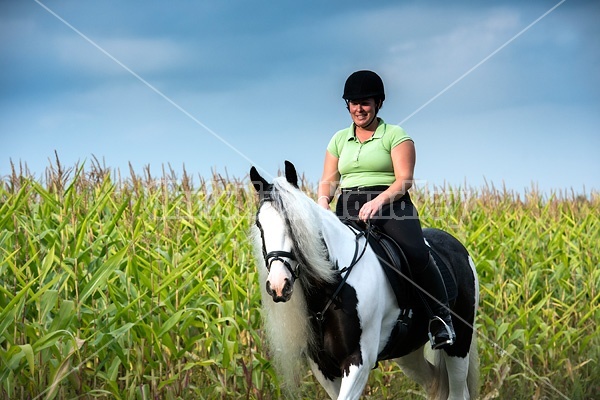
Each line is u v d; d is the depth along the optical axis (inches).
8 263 227.3
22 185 276.7
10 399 210.2
